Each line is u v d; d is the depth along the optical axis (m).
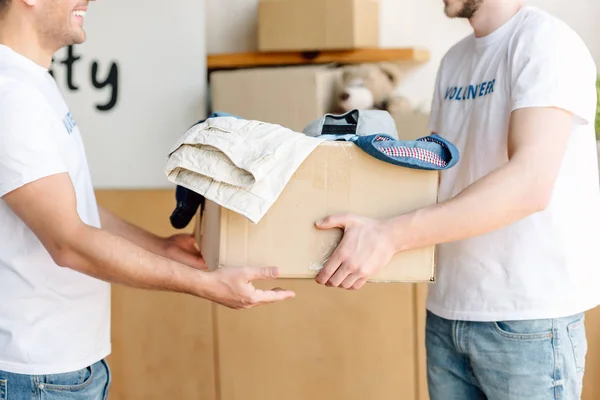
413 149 1.42
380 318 2.43
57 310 1.56
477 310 1.65
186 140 1.45
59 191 1.43
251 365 2.55
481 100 1.67
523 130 1.50
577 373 1.65
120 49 2.45
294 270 1.46
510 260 1.61
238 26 2.73
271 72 2.34
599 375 2.24
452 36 2.52
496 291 1.63
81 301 1.59
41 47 1.59
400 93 2.52
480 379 1.70
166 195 2.52
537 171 1.47
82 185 1.64
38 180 1.42
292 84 2.32
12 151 1.41
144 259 1.46
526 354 1.61
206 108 2.47
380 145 1.42
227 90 2.39
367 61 2.42
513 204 1.46
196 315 2.56
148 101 2.46
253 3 2.71
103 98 2.47
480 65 1.70
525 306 1.60
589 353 2.24
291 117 2.33
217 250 1.49
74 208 1.46
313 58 2.43
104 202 2.57
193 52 2.42
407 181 1.45
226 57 2.50
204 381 2.59
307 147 1.43
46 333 1.54
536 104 1.50
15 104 1.42
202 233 1.82
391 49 2.37
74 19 1.59
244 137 1.43
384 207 1.46
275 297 1.47
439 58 2.52
